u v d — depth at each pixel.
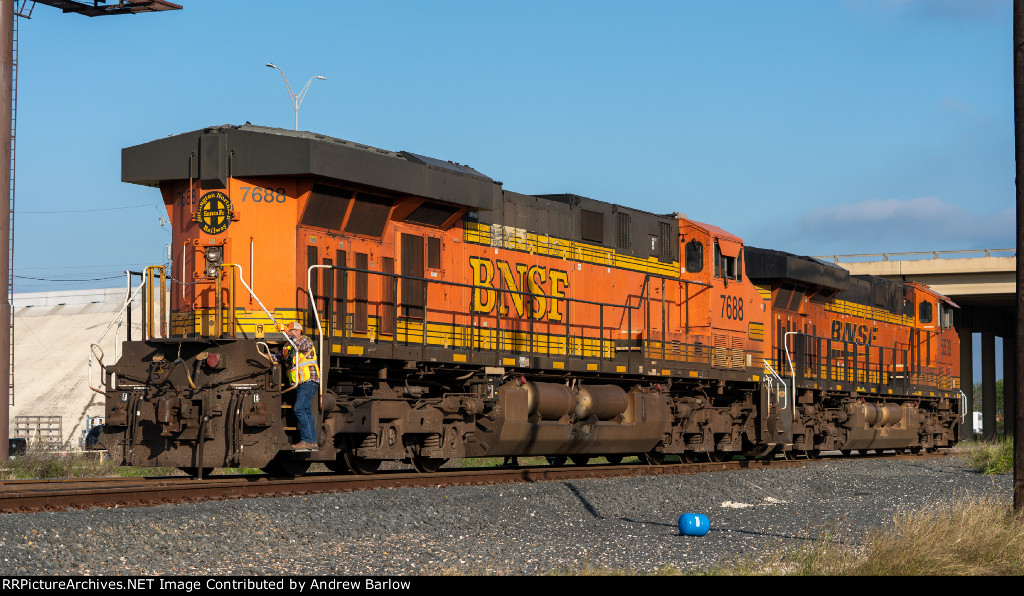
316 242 14.05
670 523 12.68
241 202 13.75
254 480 12.95
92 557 8.30
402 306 15.38
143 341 13.86
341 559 9.09
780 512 13.95
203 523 9.62
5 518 9.12
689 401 20.78
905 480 19.59
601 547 10.29
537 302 18.06
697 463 20.94
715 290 21.31
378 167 14.21
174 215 14.42
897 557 9.24
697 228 21.45
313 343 13.41
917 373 31.53
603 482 15.41
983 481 19.45
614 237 19.95
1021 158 11.44
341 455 14.88
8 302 18.45
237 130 13.71
